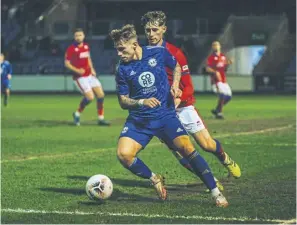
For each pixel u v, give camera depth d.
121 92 9.19
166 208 9.12
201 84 49.31
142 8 60.12
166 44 10.23
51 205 9.47
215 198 9.24
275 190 10.55
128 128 9.28
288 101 38.25
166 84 9.29
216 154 10.93
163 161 14.07
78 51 22.73
